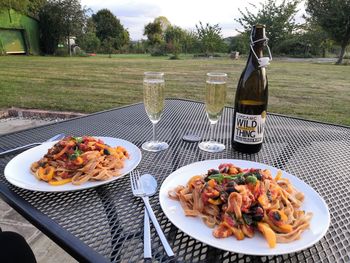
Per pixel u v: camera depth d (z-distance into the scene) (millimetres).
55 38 20688
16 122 4422
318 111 4914
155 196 748
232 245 542
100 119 1450
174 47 23359
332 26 15961
